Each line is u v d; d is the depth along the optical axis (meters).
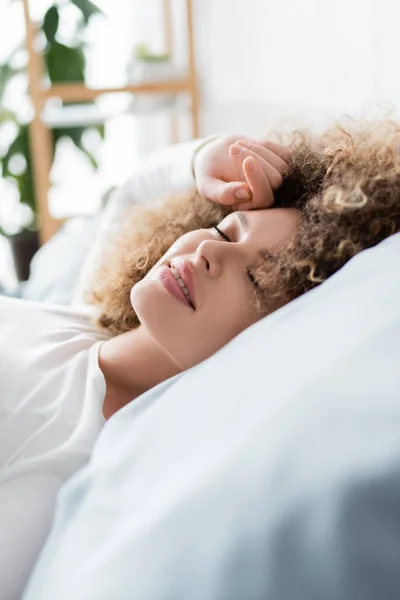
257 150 0.97
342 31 1.56
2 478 0.76
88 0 2.55
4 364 0.86
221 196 0.96
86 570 0.50
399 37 1.36
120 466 0.59
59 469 0.77
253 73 2.05
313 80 1.71
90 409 0.82
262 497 0.44
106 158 2.95
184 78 2.36
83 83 2.61
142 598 0.44
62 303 1.43
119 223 1.35
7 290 1.82
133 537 0.48
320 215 0.77
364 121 1.00
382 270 0.59
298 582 0.40
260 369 0.56
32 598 0.57
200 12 2.36
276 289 0.78
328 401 0.46
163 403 0.63
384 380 0.45
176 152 1.35
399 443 0.41
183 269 0.80
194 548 0.44
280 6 1.83
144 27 2.77
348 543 0.39
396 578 0.39
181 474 0.51
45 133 2.27
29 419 0.81
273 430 0.47
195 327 0.80
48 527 0.75
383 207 0.75
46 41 2.55
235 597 0.41
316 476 0.42
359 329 0.52
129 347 0.91
